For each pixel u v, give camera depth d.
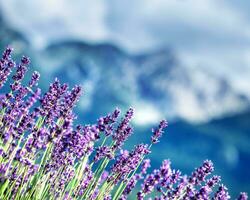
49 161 0.97
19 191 0.95
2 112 0.98
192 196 0.96
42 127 0.98
